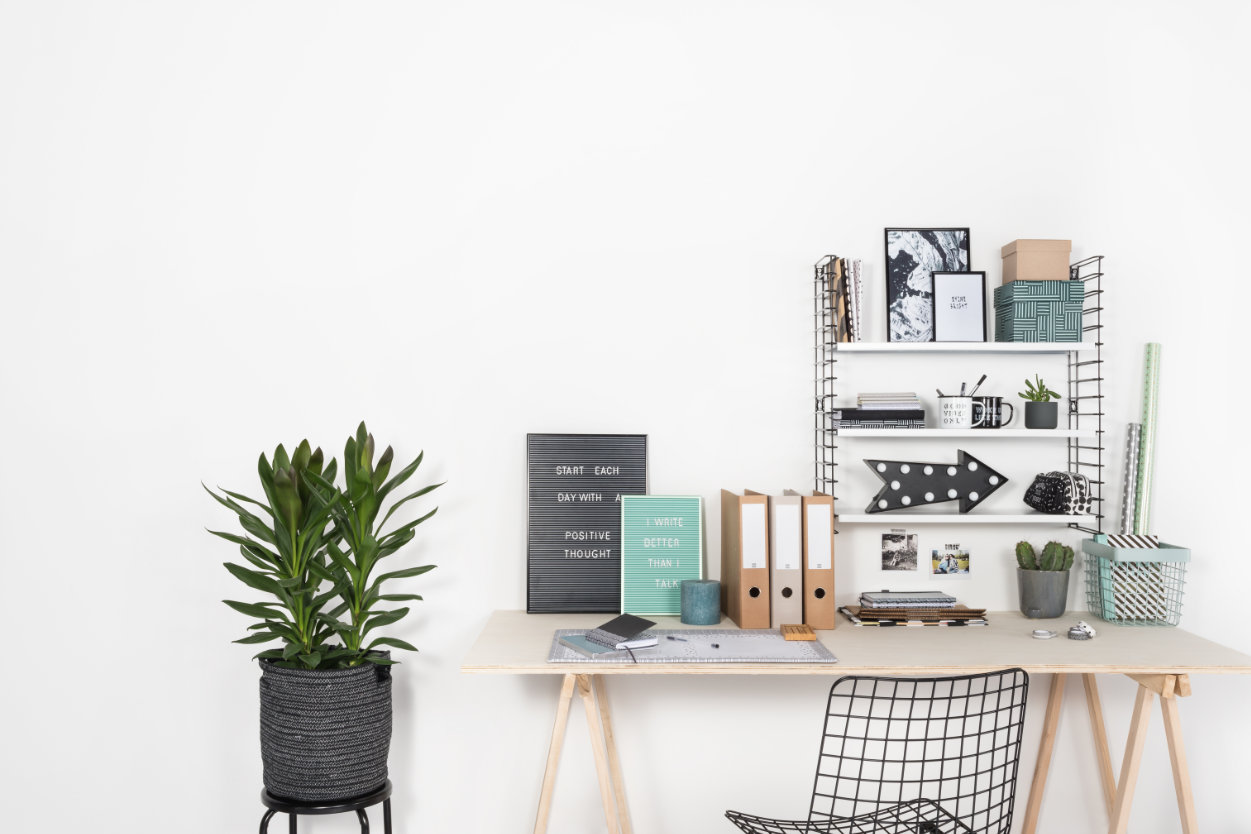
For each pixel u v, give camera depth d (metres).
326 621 2.34
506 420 2.60
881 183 2.64
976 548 2.66
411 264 2.59
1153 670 2.09
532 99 2.61
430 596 2.60
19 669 2.58
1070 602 2.67
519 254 2.60
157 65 2.57
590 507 2.58
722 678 2.62
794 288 2.63
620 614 2.53
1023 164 2.66
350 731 2.27
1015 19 2.66
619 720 2.63
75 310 2.56
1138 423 2.67
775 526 2.37
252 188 2.58
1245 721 2.70
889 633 2.36
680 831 2.64
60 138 2.56
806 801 2.65
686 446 2.62
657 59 2.62
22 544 2.57
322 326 2.58
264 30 2.58
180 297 2.57
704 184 2.62
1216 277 2.68
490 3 2.60
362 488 2.30
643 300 2.61
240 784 2.61
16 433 2.56
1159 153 2.68
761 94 2.63
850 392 2.63
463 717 2.61
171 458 2.58
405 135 2.59
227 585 2.60
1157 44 2.68
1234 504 2.69
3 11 2.55
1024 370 2.66
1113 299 2.68
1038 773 2.63
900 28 2.65
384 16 2.59
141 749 2.59
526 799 2.61
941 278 2.61
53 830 2.59
